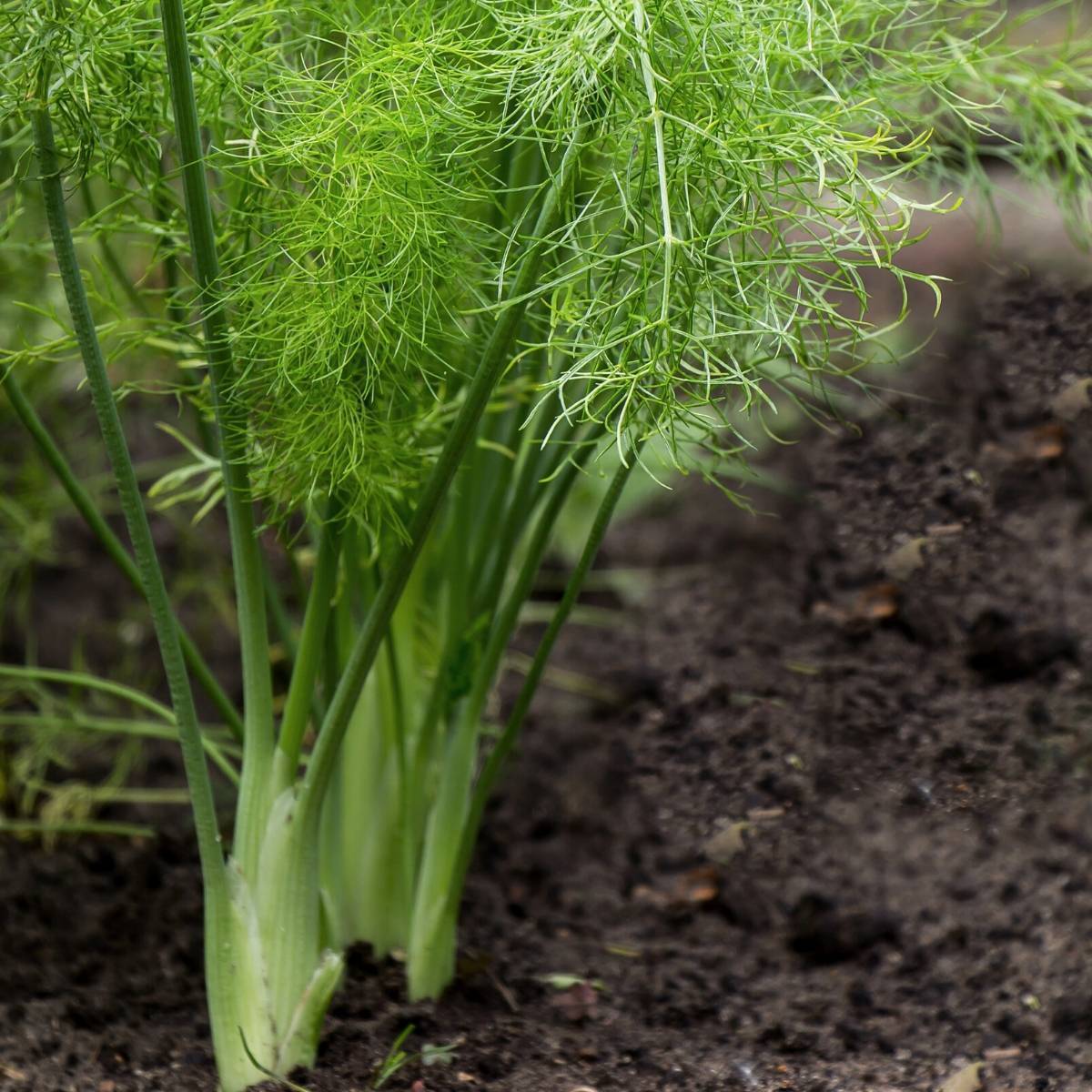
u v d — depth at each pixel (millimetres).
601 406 1902
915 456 2324
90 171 1929
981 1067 2008
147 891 2191
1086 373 2285
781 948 2158
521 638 2590
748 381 1842
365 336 1901
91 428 2668
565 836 2291
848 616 2355
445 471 1890
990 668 2305
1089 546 2295
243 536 1930
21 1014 2035
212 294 1883
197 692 2480
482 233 1961
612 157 1884
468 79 1884
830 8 1941
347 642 2031
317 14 1955
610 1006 2078
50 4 1857
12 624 2590
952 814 2238
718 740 2338
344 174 1895
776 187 1860
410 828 2064
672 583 2580
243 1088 1952
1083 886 2162
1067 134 2051
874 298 2557
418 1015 2025
